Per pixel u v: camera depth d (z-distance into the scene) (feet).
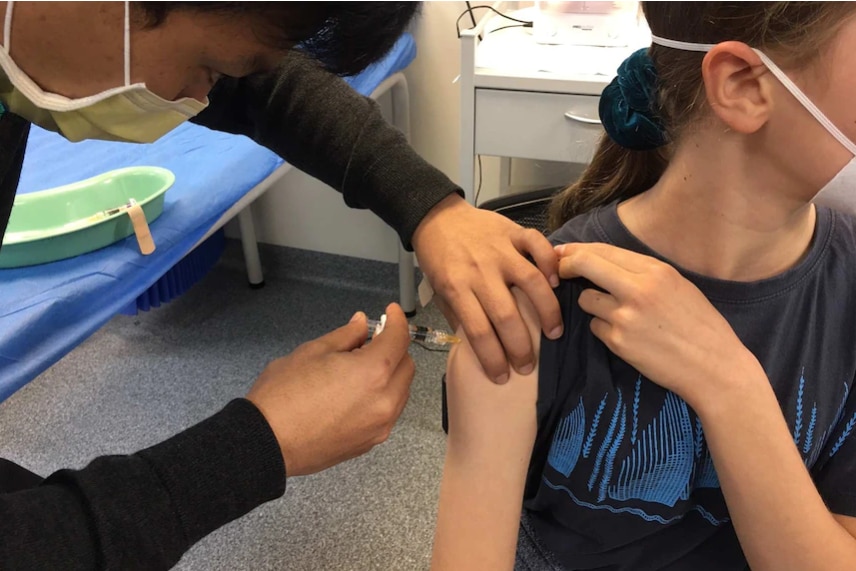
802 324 1.80
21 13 1.41
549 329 1.74
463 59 3.71
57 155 3.36
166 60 1.54
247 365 5.24
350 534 4.04
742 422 1.61
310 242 6.06
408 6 1.56
